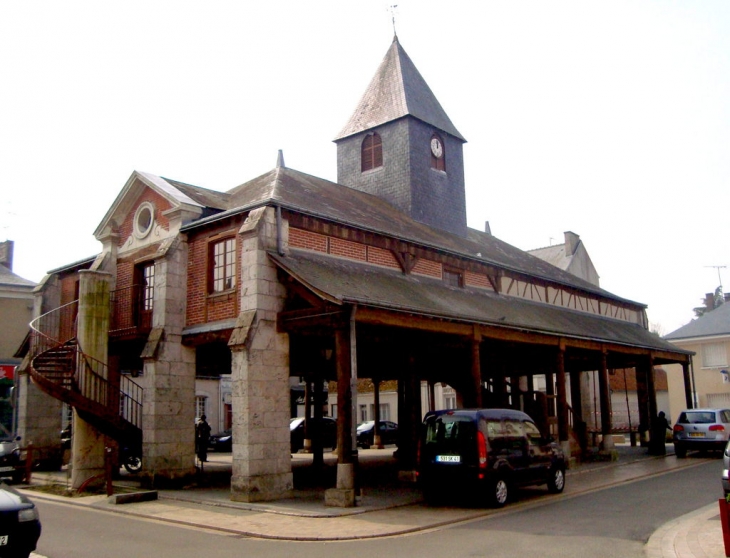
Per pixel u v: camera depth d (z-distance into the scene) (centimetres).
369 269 1667
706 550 806
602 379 2106
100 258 1778
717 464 1923
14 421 2214
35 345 1756
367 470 1908
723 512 760
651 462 1997
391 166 2452
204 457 2003
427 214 2439
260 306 1364
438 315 1430
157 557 823
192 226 1575
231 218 1507
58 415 1991
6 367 2669
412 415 1680
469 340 1584
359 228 1652
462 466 1166
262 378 1341
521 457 1249
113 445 1741
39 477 1720
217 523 1066
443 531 983
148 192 1733
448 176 2600
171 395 1525
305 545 901
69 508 1263
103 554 840
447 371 2117
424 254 1886
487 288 2148
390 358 1955
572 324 2178
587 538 898
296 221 1498
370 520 1077
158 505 1260
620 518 1055
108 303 1582
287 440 1373
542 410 1894
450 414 1214
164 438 1496
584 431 2156
